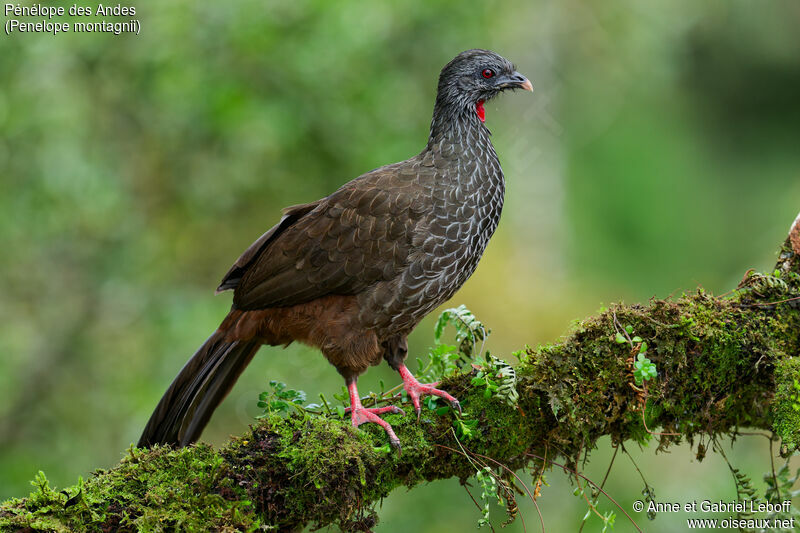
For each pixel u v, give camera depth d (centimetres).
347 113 1370
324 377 1334
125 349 1411
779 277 623
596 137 2530
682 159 2567
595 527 1231
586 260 2320
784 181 2566
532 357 577
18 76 1273
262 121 1313
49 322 1412
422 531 1167
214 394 710
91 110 1345
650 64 2112
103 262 1413
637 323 578
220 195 1411
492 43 1694
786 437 564
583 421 565
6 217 1304
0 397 1341
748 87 2634
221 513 501
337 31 1309
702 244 2434
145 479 509
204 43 1318
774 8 2512
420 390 591
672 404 583
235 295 707
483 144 709
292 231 689
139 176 1433
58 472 1320
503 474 586
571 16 2066
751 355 587
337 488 532
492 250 1945
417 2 1376
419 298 675
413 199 668
